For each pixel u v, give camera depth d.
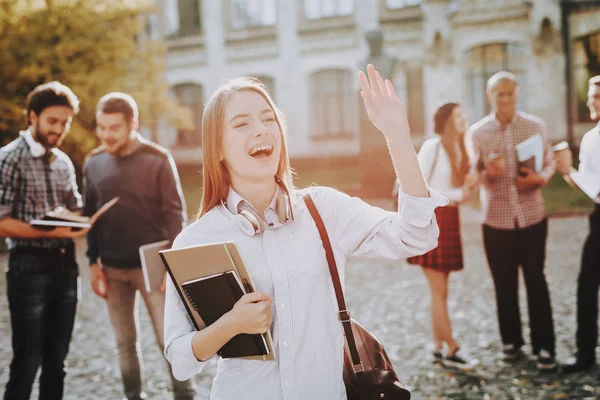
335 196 1.98
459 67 20.28
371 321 5.90
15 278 3.38
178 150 23.83
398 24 20.98
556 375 4.28
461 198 4.39
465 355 4.53
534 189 4.56
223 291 1.74
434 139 4.57
